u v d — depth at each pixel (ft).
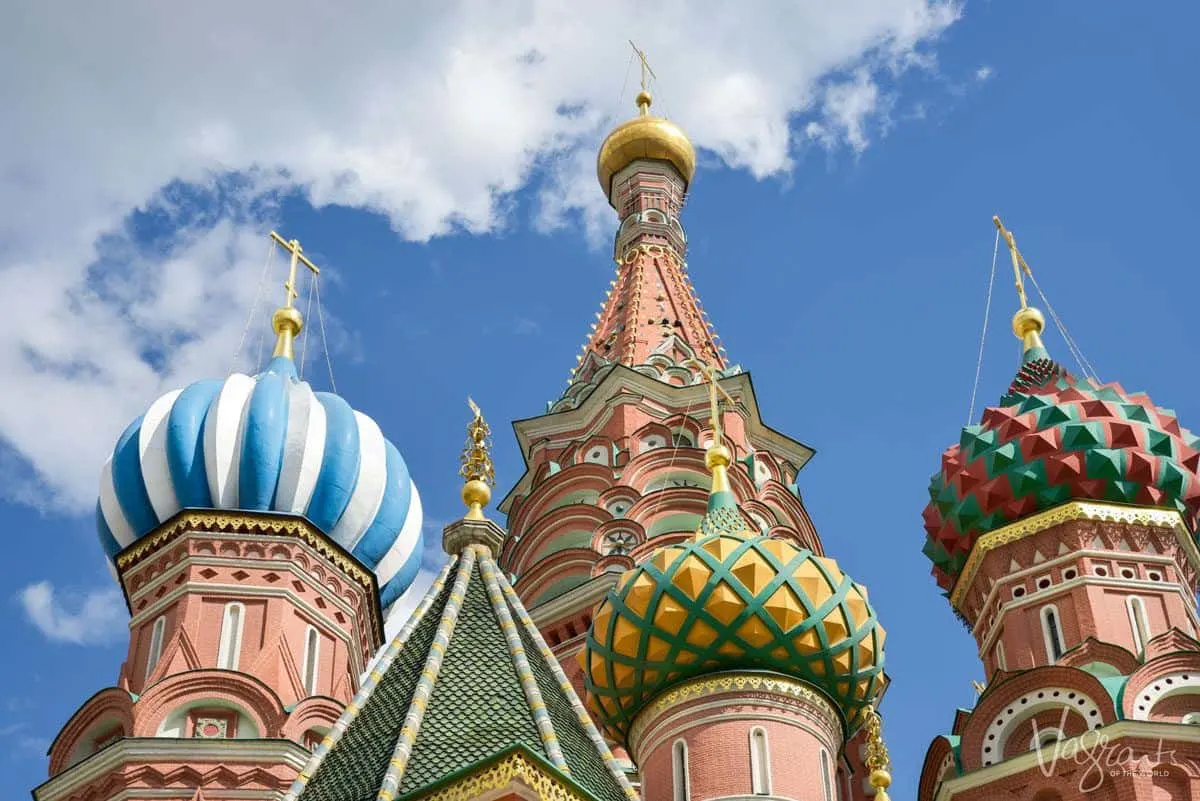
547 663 98.84
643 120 236.43
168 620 153.69
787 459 201.26
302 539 158.40
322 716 147.95
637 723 135.95
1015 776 141.79
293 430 161.58
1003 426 164.96
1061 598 154.92
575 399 202.08
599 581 171.63
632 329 206.80
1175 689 143.43
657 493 181.57
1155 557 157.17
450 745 88.58
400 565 166.91
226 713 145.38
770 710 131.64
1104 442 160.76
